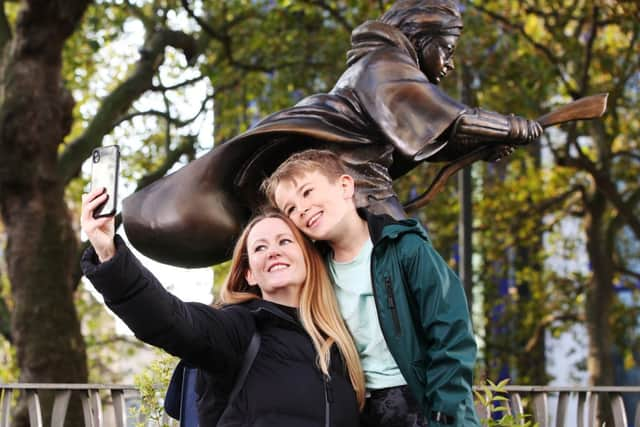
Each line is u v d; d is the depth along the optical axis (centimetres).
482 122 487
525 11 1498
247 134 470
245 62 1558
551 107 1589
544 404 542
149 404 486
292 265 382
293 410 358
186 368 409
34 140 1088
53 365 1084
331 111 481
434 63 516
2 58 1141
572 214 1806
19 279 1096
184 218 473
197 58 1371
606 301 1669
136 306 333
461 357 362
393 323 371
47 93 1095
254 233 386
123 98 1205
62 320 1095
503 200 1758
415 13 515
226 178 477
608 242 1689
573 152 1911
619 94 1555
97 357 1777
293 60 1517
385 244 377
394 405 382
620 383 2353
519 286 2095
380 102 480
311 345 369
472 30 1408
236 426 359
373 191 477
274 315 371
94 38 1409
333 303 384
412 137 478
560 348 2330
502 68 1460
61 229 1111
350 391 371
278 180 393
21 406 986
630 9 1428
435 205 1742
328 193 389
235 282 396
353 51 505
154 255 488
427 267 368
